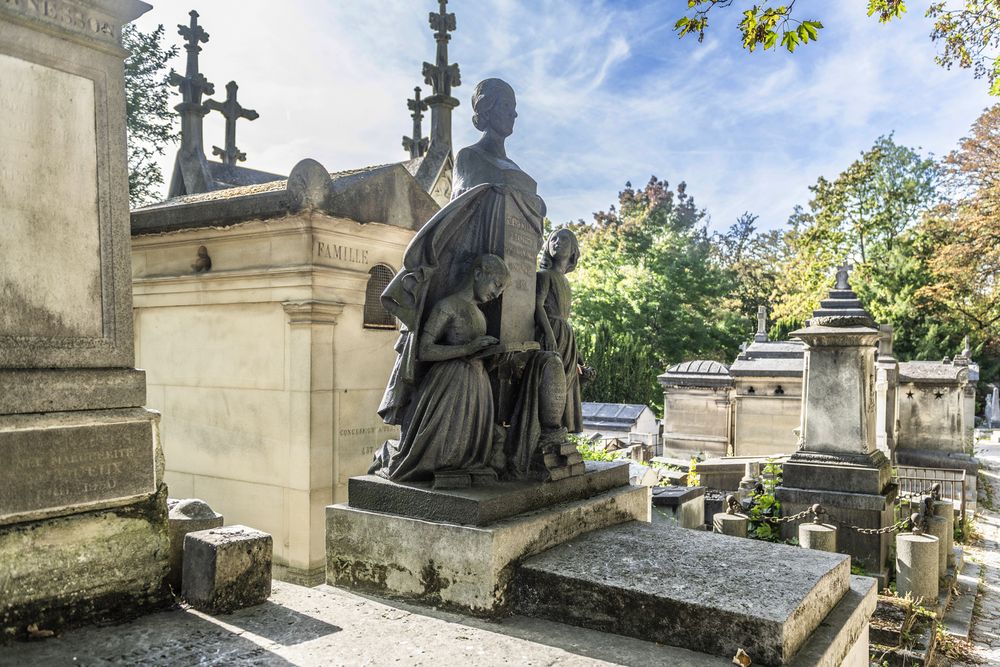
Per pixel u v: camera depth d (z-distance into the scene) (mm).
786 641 3479
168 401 8820
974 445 28266
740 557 4555
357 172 9172
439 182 13211
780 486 9883
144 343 9070
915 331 42188
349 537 4809
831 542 8102
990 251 31375
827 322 9781
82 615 3584
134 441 3814
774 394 19297
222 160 15359
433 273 5051
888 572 9203
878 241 44719
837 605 4355
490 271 5051
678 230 46844
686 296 38219
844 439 9695
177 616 3762
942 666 6652
